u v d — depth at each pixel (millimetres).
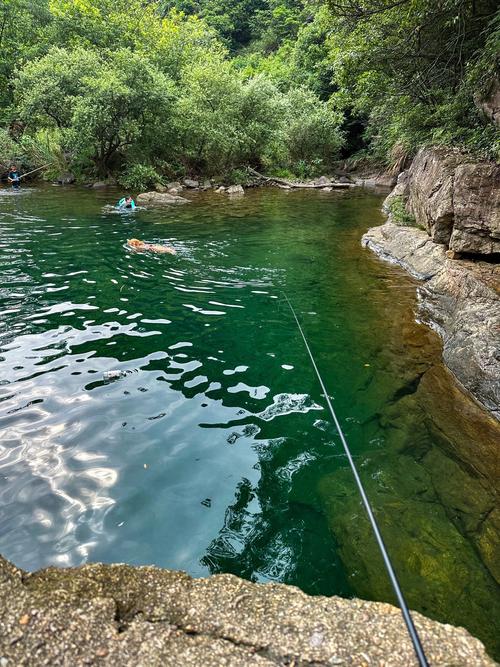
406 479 3109
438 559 2477
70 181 19859
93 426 3496
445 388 4320
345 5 8641
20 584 1801
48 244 9352
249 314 6074
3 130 20922
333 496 2938
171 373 4418
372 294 7043
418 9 8008
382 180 24219
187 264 8391
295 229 11906
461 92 8586
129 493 2852
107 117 17969
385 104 11789
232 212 14336
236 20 48375
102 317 5746
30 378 4160
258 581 2312
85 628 1612
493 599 2238
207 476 3047
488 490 3010
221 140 20812
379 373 4586
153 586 1905
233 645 1603
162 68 23344
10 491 2801
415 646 1533
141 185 18766
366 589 2297
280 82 31594
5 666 1460
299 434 3561
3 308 5891
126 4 24969
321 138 25688
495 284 5703
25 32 24703
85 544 2459
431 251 8055
